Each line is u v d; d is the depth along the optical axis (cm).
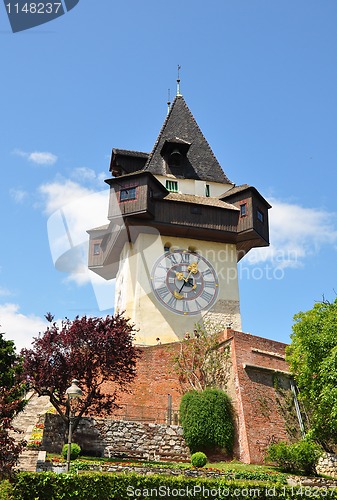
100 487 1619
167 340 3500
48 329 2400
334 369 2267
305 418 2766
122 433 2430
